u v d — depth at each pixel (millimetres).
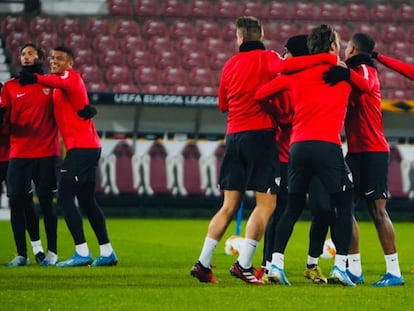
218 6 85875
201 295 27609
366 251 47688
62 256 42406
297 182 30078
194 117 72750
